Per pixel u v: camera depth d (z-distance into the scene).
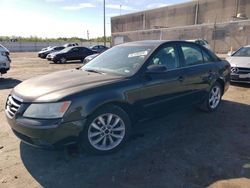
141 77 3.90
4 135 4.43
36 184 3.04
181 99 4.61
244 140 4.17
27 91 3.48
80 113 3.27
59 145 3.23
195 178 3.14
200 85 4.99
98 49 26.92
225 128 4.66
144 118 4.08
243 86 8.53
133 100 3.79
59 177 3.17
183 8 38.69
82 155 3.68
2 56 10.47
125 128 3.80
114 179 3.12
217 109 5.79
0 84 9.60
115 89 3.58
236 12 31.95
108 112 3.58
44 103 3.18
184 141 4.12
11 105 3.53
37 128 3.12
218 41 30.78
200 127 4.70
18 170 3.32
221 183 3.04
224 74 5.65
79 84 3.55
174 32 35.94
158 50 4.29
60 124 3.15
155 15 43.53
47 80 3.83
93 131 3.53
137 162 3.50
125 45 4.86
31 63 20.72
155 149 3.86
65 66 18.00
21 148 3.92
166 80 4.22
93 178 3.15
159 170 3.30
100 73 4.10
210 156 3.65
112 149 3.70
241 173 3.24
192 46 5.05
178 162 3.49
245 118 5.20
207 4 35.31
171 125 4.79
